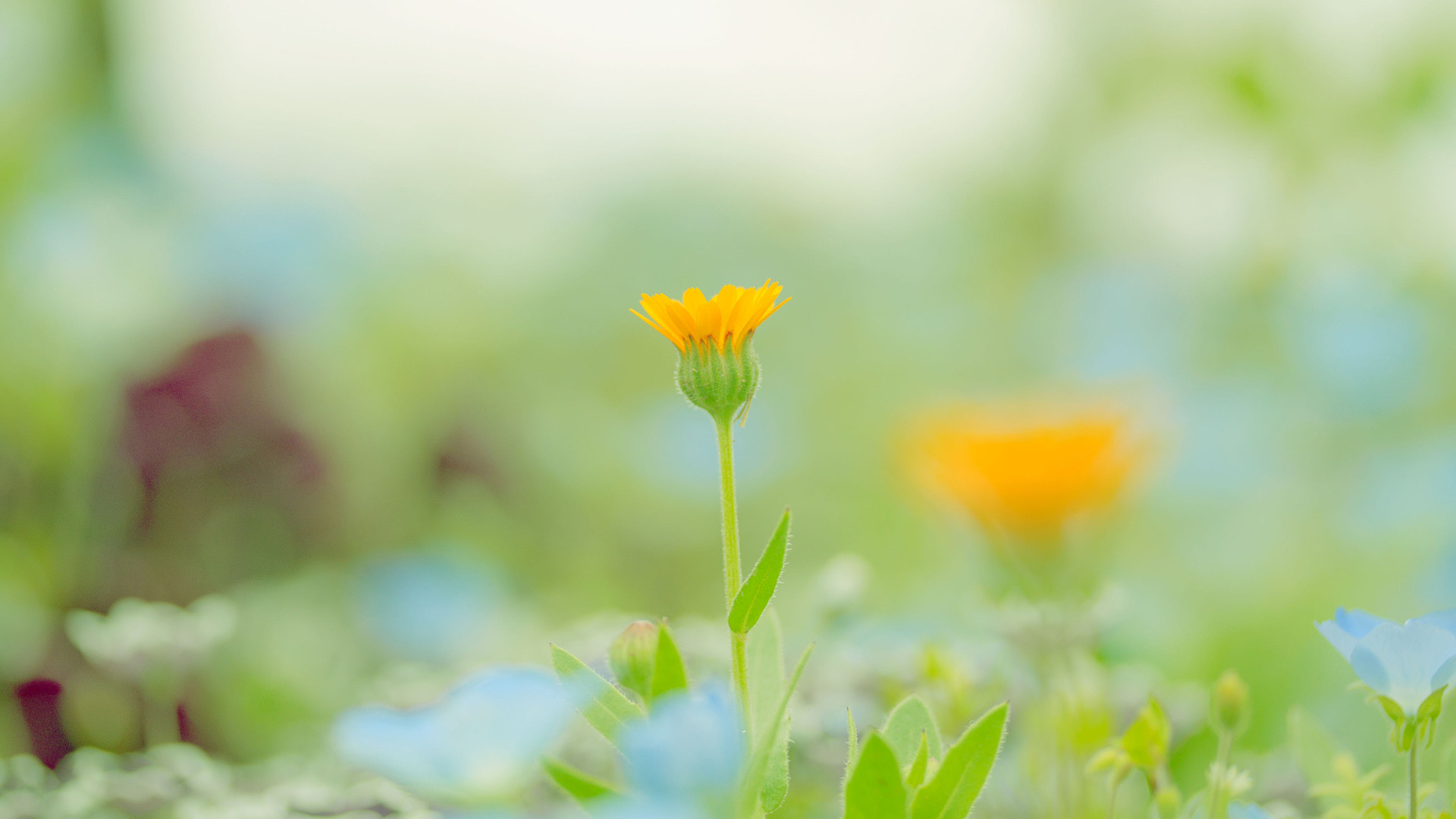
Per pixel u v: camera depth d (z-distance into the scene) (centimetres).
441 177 248
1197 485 152
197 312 175
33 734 107
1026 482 66
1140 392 158
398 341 221
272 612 150
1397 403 159
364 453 194
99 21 199
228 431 167
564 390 231
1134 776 73
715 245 250
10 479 156
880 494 194
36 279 170
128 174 197
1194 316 185
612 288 240
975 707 74
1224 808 64
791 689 60
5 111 187
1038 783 69
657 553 203
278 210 208
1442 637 62
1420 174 174
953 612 136
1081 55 208
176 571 157
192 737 113
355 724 60
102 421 163
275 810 72
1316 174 179
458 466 199
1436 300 168
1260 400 162
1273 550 143
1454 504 135
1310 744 67
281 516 168
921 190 248
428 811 70
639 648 62
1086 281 202
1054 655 68
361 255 226
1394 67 171
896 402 217
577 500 206
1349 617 64
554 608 183
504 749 60
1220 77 183
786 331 237
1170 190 197
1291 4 179
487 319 234
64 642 113
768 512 207
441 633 157
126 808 74
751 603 62
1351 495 147
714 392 63
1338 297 168
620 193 256
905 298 239
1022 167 224
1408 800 66
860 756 61
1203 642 123
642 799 59
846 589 82
